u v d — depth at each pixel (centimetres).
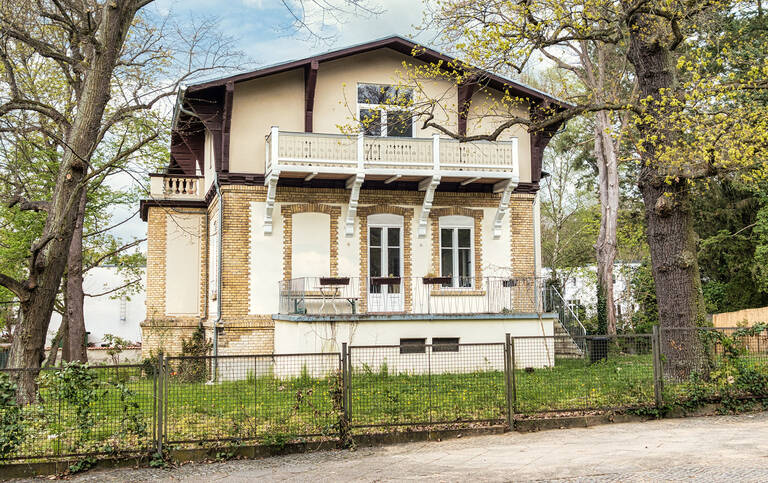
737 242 3125
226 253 2016
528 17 1480
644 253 3738
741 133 1337
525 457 961
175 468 968
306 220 2084
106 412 988
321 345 1775
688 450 963
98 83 1460
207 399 1050
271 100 2091
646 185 1522
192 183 2373
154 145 2522
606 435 1099
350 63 2172
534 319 1967
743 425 1152
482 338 1914
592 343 1303
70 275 2366
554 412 1188
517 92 2222
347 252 2103
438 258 2169
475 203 2216
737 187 2653
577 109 1538
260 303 2030
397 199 2158
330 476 896
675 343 1316
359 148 2012
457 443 1077
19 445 952
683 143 1411
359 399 1105
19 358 1390
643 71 1524
